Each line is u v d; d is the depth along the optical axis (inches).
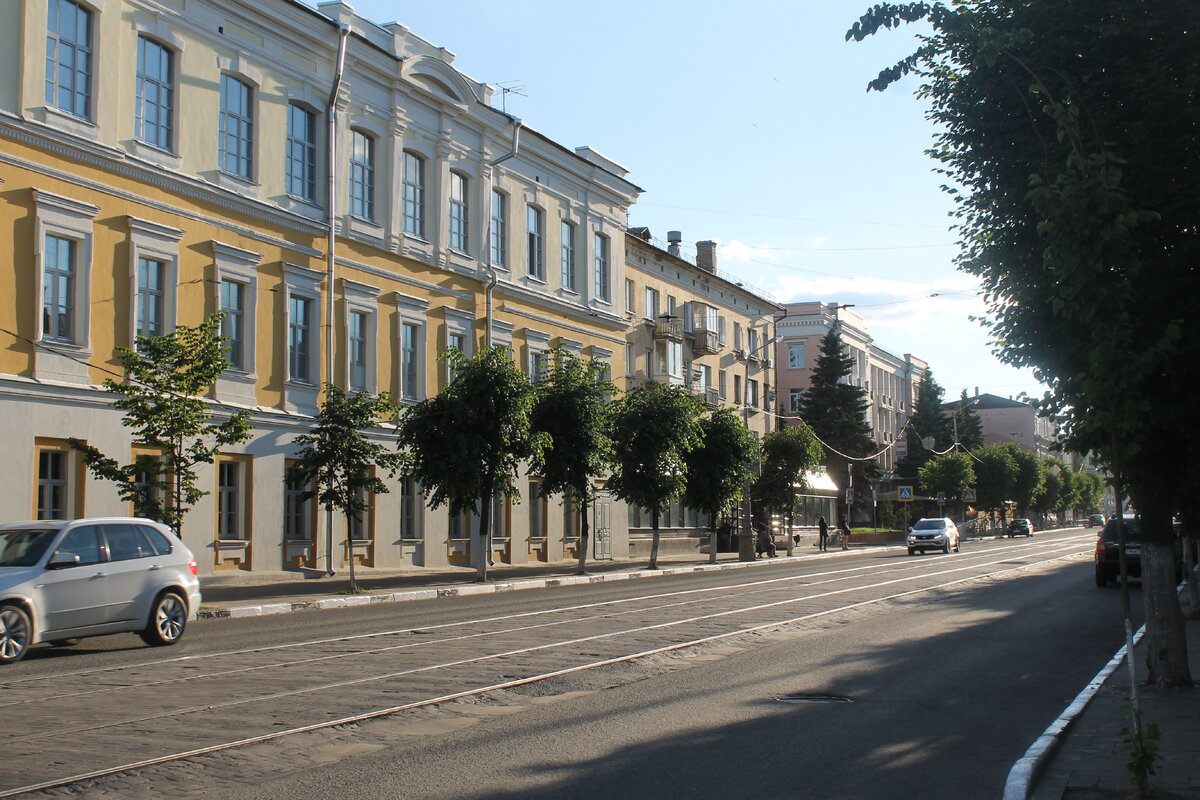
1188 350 434.3
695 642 627.2
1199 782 309.6
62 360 941.2
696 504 1733.5
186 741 347.6
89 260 970.7
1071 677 521.0
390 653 570.9
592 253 1846.7
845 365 3112.7
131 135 1023.6
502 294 1590.8
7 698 427.8
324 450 1031.6
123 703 415.5
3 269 896.3
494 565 1536.7
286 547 1180.5
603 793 291.6
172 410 813.2
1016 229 481.4
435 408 1181.1
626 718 399.9
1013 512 4109.3
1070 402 421.4
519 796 286.8
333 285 1270.9
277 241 1190.9
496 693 447.8
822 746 358.3
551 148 1706.4
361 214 1339.8
